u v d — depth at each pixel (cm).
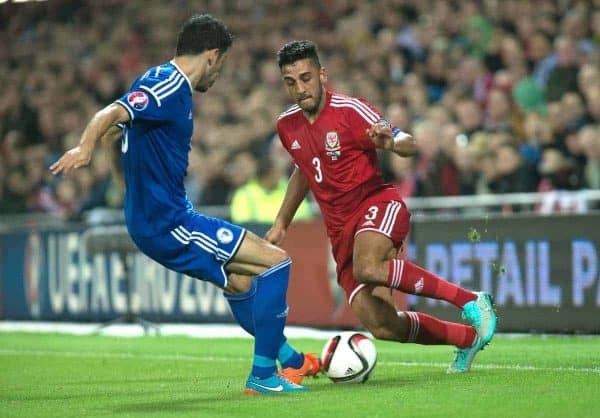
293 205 2366
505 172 3928
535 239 3391
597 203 3619
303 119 2283
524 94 4531
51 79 6969
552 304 3359
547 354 2720
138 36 7012
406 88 4956
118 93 6481
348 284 2322
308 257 3950
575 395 1919
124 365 2838
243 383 2325
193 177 5234
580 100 4103
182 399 2048
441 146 4106
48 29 7419
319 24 6309
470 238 2462
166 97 1939
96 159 5341
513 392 1975
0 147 6656
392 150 2127
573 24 4697
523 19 4994
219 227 2030
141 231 2005
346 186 2262
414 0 5803
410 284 2194
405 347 3098
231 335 3769
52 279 4697
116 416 1838
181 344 3447
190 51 2003
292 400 1953
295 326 4006
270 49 6203
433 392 2008
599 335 3294
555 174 3847
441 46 5147
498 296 3466
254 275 2052
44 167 5884
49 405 2031
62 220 4966
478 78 4884
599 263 3272
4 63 7350
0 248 4888
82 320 4597
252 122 5131
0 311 4891
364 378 2192
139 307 4422
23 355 3231
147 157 1969
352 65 5644
